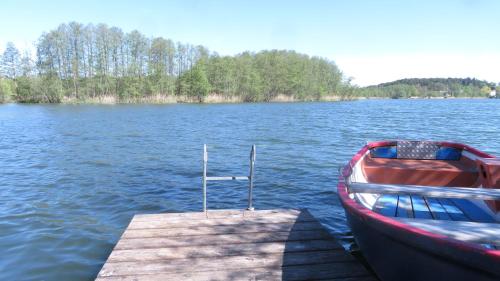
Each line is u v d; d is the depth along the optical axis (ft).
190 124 91.81
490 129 85.97
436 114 149.18
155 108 169.07
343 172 17.71
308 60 313.32
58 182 33.12
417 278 11.39
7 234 21.11
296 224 18.65
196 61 252.42
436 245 9.69
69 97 222.69
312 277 13.64
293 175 36.14
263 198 28.71
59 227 22.26
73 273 16.75
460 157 24.13
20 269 17.04
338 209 26.16
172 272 13.76
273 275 13.70
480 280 9.24
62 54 224.94
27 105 198.39
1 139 63.21
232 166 40.24
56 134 70.44
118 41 229.04
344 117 122.62
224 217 19.54
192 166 40.19
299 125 90.58
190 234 17.22
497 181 16.79
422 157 24.58
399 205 16.29
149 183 32.86
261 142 59.72
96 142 59.36
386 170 21.33
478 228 11.54
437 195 12.91
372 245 13.42
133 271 13.78
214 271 13.89
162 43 240.73
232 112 142.20
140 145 55.98
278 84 271.49
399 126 92.38
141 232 17.38
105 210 25.59
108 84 223.92
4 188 31.09
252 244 16.25
